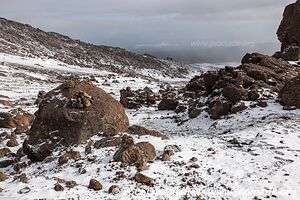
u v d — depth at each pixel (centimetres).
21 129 2258
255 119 2062
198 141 1648
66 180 1235
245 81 2514
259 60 2941
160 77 8306
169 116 2577
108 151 1444
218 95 2517
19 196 1102
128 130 1725
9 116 2353
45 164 1478
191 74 9669
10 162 1702
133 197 1099
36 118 1742
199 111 2420
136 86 4731
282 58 3453
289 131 1714
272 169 1292
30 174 1390
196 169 1289
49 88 4122
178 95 3119
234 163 1348
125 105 3153
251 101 2300
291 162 1351
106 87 4469
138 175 1198
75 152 1467
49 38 10281
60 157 1442
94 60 9025
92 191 1138
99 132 1684
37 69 5628
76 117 1677
